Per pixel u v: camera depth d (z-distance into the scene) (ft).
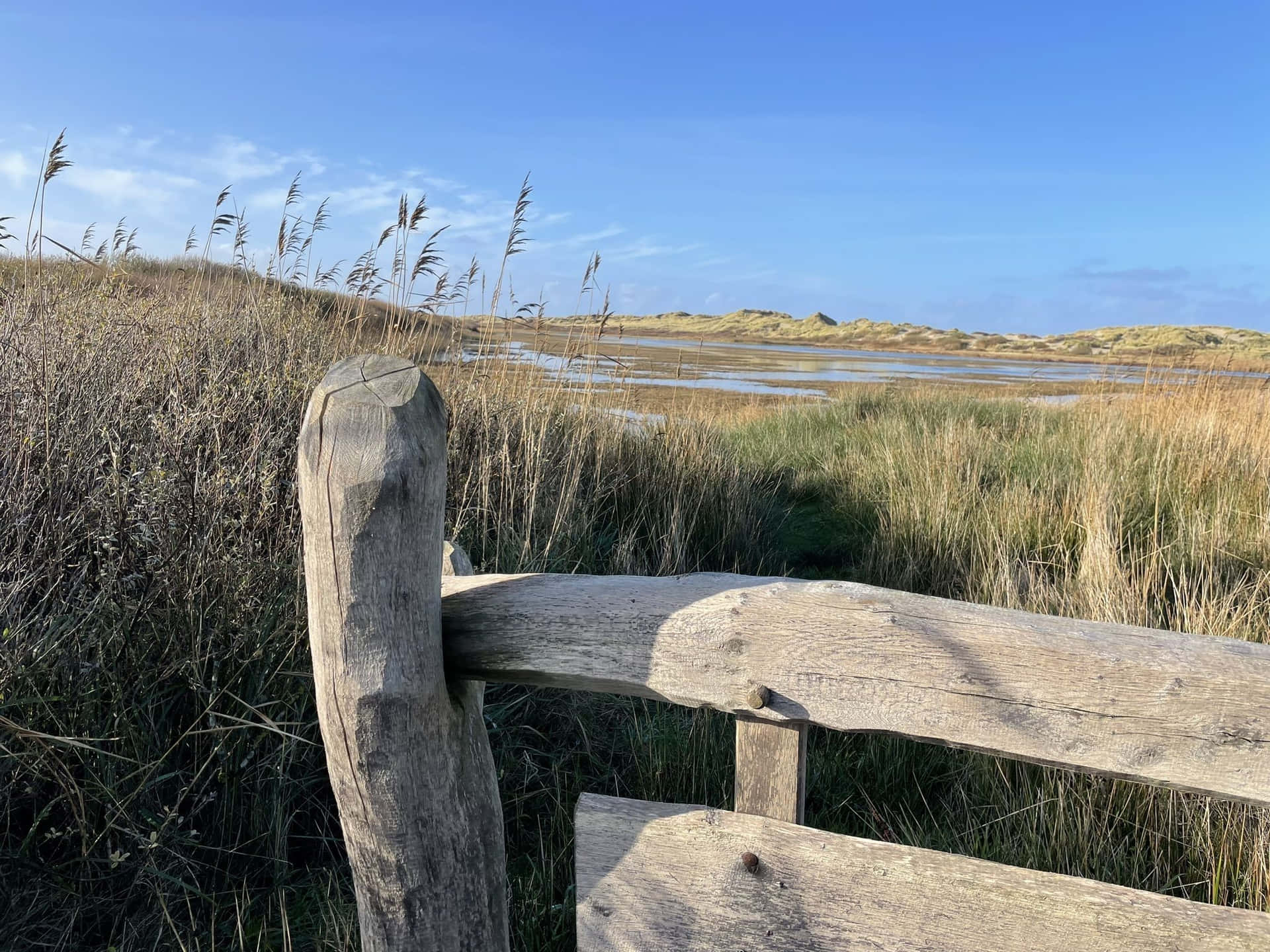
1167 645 3.22
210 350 14.88
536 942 7.20
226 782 7.32
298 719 7.94
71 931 6.49
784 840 3.87
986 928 3.53
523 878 7.91
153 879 6.79
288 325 18.65
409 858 4.04
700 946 3.99
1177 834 8.00
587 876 4.25
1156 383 28.04
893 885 3.68
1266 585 13.15
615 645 3.94
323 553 3.72
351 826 4.11
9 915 6.33
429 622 3.89
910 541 18.15
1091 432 24.75
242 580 8.15
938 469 22.20
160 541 7.95
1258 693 3.04
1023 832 8.29
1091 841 8.00
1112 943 3.34
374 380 3.83
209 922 6.86
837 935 3.76
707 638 3.78
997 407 37.96
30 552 8.22
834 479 25.48
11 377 10.34
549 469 16.20
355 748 3.88
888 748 9.74
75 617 7.47
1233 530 16.58
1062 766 3.34
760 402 51.47
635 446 20.70
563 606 4.03
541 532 14.37
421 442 3.69
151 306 17.71
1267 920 3.20
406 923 4.14
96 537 7.98
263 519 8.99
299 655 8.24
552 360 20.43
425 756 3.95
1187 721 3.13
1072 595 12.66
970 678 3.41
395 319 19.21
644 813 4.17
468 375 18.76
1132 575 12.67
